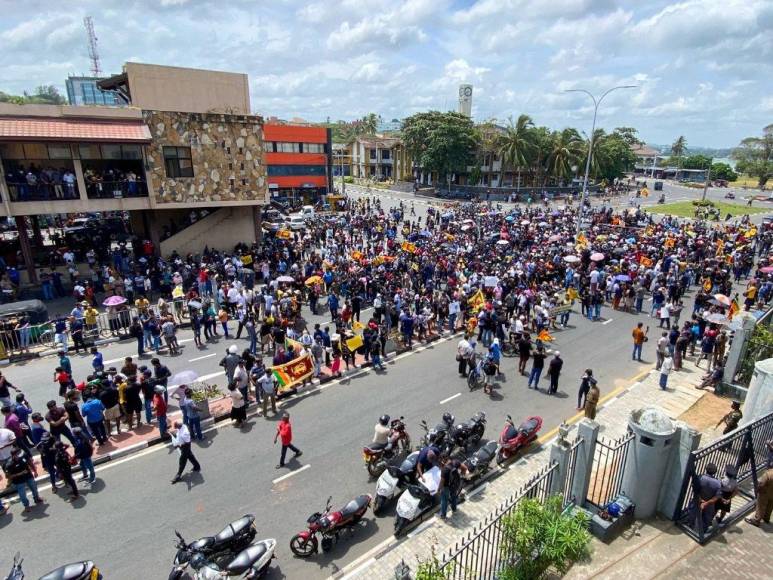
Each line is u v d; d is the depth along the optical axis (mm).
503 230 39812
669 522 9102
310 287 24859
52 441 11203
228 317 23594
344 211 60312
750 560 8133
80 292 22891
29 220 38656
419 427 14336
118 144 27797
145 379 14141
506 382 17391
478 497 11273
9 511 10891
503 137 78375
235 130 32438
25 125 24703
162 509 10938
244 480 11930
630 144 131625
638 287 25891
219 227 34531
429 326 22312
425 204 70688
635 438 8961
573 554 7160
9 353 19078
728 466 9164
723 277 27250
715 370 16016
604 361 19219
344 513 9859
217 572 8445
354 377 17828
